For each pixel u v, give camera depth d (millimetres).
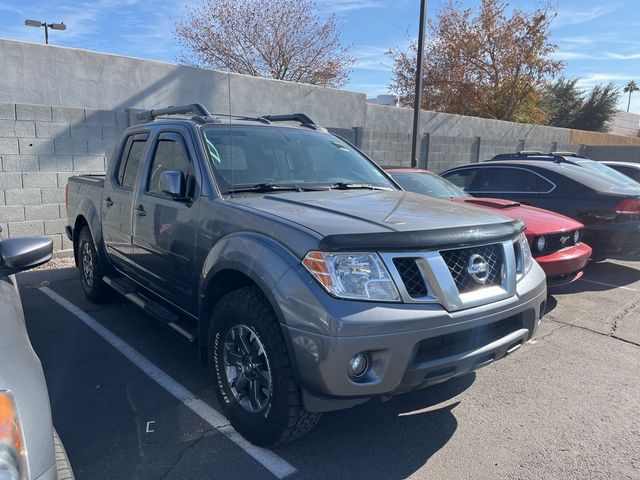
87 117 8648
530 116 27375
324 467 3094
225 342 3352
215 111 10828
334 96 13086
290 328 2771
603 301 6680
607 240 7129
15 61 8281
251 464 3104
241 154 4090
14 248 2559
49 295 6520
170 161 4320
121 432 3428
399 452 3266
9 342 2043
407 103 27609
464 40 25641
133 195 4730
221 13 22672
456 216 3324
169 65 10047
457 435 3480
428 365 2791
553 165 7875
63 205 8539
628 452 3314
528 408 3871
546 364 4688
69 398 3885
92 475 2973
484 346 3035
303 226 2953
